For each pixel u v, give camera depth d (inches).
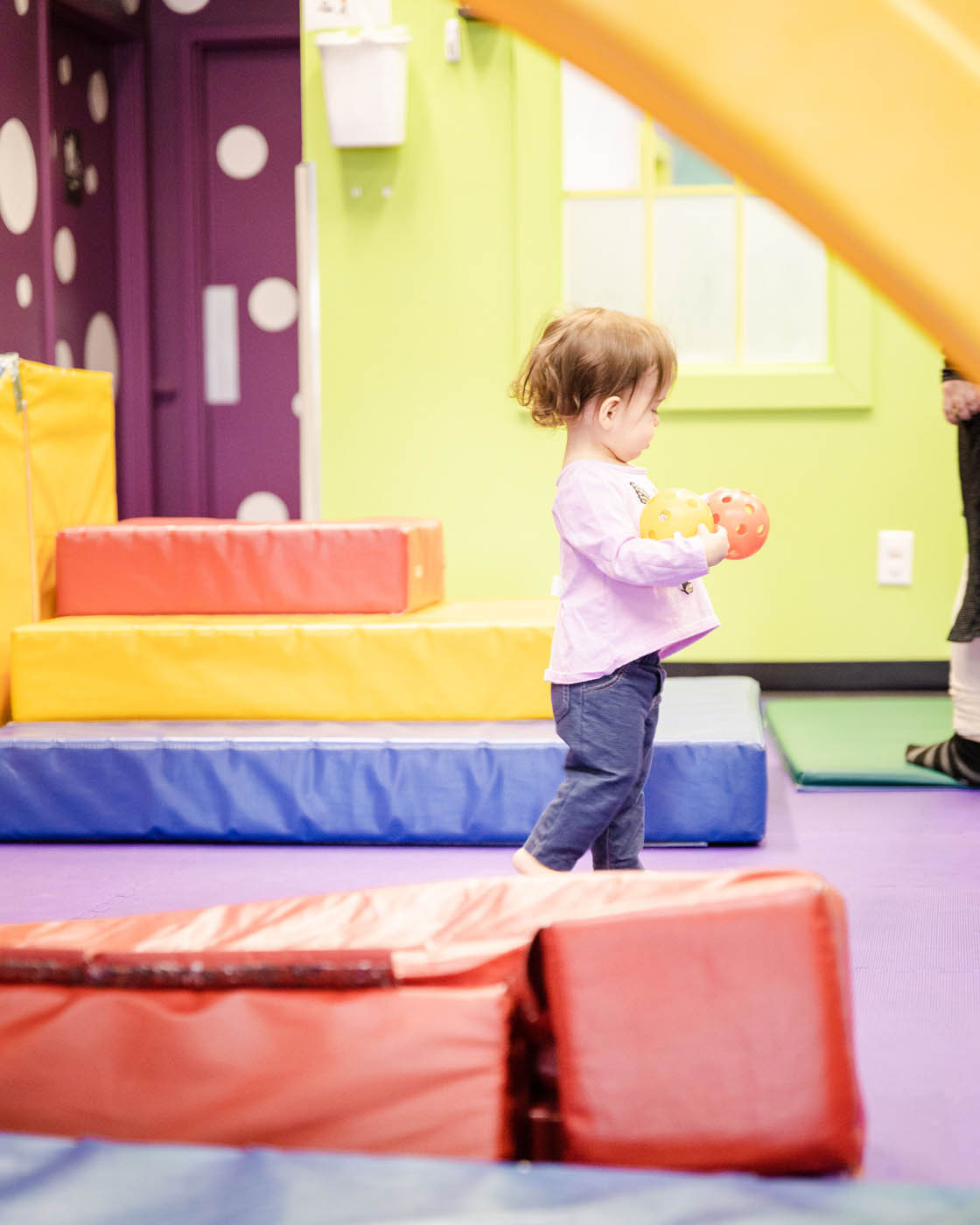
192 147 193.6
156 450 199.8
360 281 138.7
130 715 94.7
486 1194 27.9
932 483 139.3
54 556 105.0
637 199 136.9
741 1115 32.8
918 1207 27.7
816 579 140.9
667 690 106.1
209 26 190.5
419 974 35.1
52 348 164.6
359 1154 31.2
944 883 77.4
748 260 137.4
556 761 86.4
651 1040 33.2
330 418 140.5
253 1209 27.5
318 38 129.5
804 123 17.1
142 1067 35.5
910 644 141.6
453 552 140.9
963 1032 54.9
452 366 138.7
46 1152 30.3
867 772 104.0
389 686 93.0
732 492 69.6
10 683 98.3
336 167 137.4
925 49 16.9
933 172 17.0
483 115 135.6
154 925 38.6
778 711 129.0
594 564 68.9
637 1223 26.9
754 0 17.1
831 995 32.9
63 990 36.4
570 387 70.4
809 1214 27.2
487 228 136.9
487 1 18.3
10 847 90.2
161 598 100.0
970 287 17.1
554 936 33.9
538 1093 37.9
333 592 98.7
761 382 137.0
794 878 34.5
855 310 135.9
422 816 87.7
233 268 197.3
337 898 40.3
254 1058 35.0
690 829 85.7
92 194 185.9
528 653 92.4
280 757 88.3
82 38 182.2
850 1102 32.7
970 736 100.7
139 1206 27.8
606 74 18.4
